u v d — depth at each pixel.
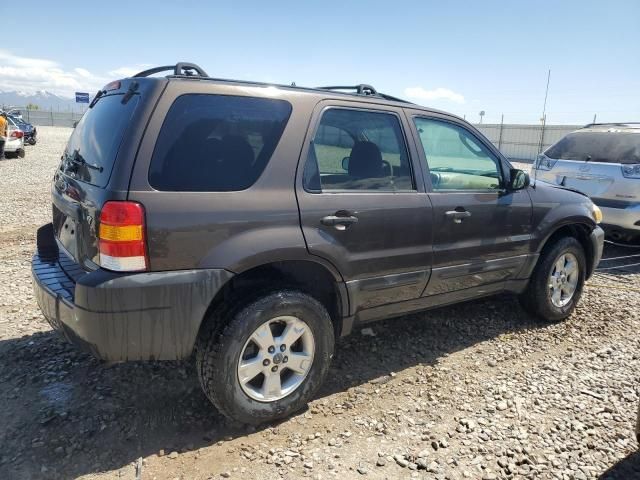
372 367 3.86
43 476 2.57
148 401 3.25
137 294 2.57
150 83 2.76
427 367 3.88
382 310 3.63
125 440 2.87
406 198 3.54
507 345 4.31
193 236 2.68
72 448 2.78
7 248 6.74
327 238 3.13
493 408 3.33
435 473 2.71
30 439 2.84
